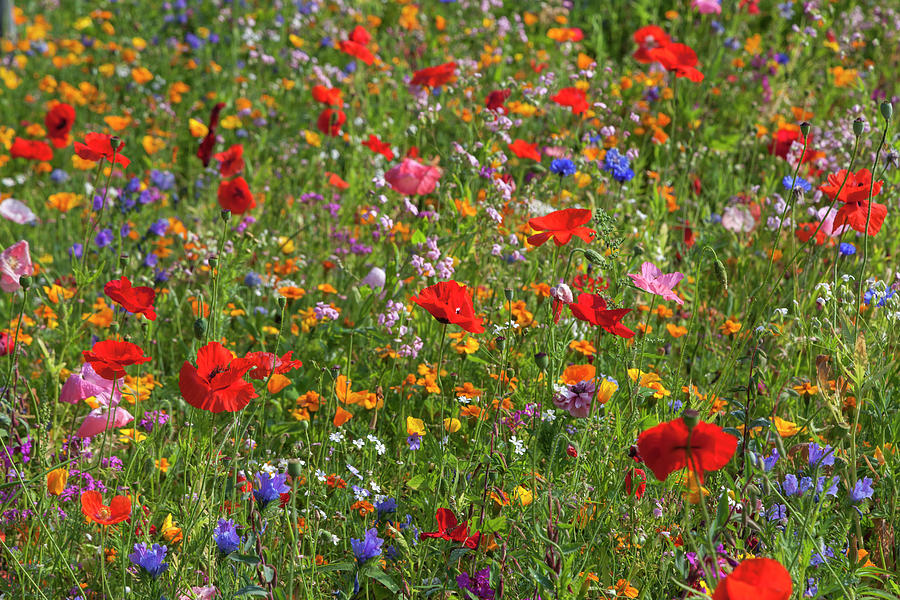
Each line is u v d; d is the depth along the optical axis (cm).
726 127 812
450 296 354
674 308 541
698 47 896
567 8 1055
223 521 319
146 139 771
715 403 416
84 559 370
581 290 470
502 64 851
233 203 575
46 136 856
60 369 435
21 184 790
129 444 452
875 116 652
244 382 320
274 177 740
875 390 413
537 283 541
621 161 560
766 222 589
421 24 991
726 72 883
